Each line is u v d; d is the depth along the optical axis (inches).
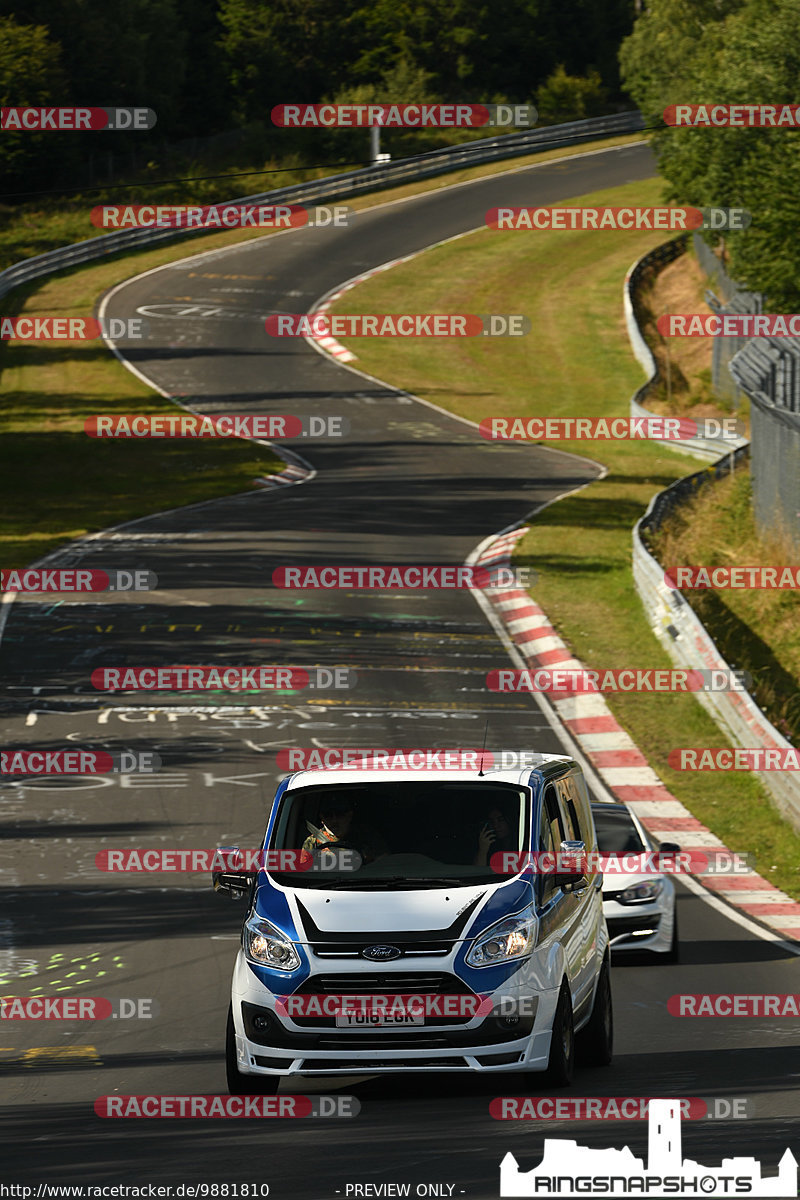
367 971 1387.8
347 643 4512.8
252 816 3011.8
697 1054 1646.2
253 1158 1208.8
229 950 2250.2
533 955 1407.5
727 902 2620.6
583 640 4562.0
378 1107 1421.0
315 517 6599.4
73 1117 1429.6
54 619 4793.3
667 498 5944.9
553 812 1569.9
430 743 3570.4
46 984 2081.7
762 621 4719.5
